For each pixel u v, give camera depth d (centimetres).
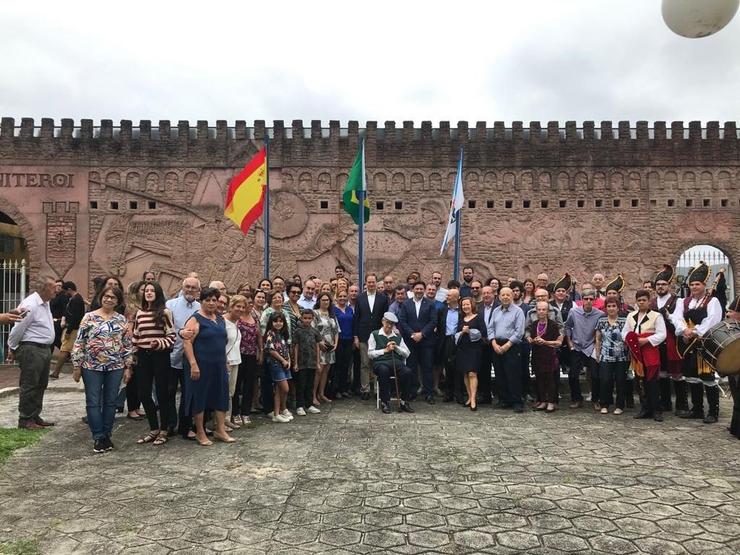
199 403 834
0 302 2083
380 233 2481
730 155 2478
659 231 2461
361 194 1611
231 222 2455
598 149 2489
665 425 977
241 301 933
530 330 1143
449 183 2489
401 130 2512
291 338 1052
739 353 852
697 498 609
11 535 522
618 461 748
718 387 1003
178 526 541
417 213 2481
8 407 1136
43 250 2427
